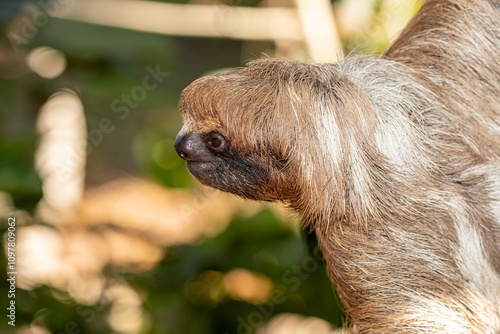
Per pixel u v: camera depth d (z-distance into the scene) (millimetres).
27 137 8461
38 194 7465
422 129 3992
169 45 9891
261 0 10508
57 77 9070
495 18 4133
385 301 4016
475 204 4008
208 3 11375
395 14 6309
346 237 4055
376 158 3877
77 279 7832
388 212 3932
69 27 9102
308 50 7406
